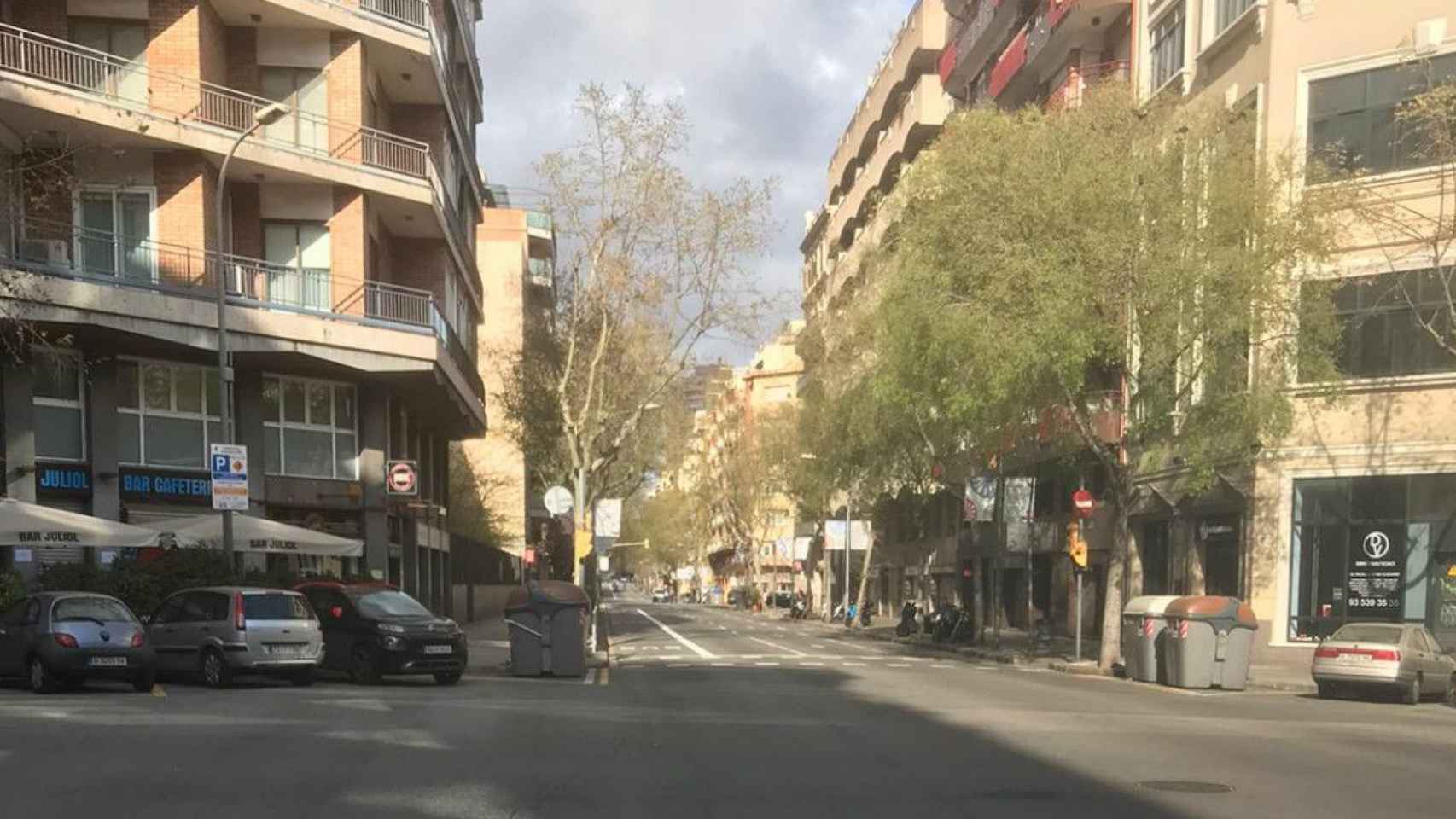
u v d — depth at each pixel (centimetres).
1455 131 2089
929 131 5209
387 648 1862
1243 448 2447
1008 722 1380
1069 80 3600
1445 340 2436
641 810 804
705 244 3091
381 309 2931
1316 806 852
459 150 3884
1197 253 2136
